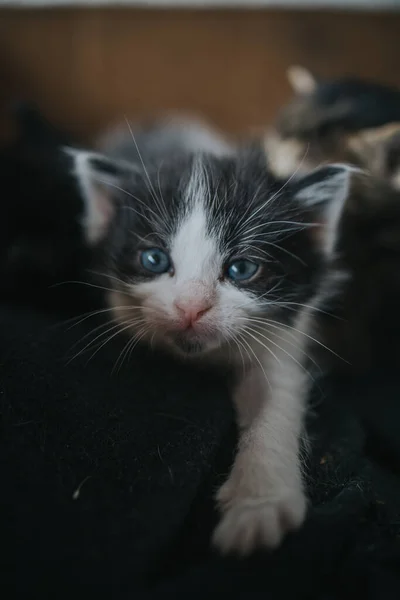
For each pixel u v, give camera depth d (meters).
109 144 0.25
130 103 0.30
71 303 0.20
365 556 0.14
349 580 0.13
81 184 0.19
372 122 0.21
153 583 0.12
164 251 0.17
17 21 0.28
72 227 0.21
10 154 0.24
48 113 0.29
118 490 0.14
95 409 0.15
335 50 0.29
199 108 0.30
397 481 0.16
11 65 0.28
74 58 0.29
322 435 0.17
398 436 0.18
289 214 0.18
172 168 0.19
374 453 0.17
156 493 0.14
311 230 0.18
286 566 0.13
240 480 0.14
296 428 0.16
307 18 0.29
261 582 0.13
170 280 0.17
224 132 0.29
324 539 0.14
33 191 0.22
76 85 0.29
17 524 0.13
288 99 0.29
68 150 0.20
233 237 0.17
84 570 0.12
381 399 0.20
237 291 0.17
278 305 0.17
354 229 0.20
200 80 0.30
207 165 0.19
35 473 0.14
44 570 0.12
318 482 0.15
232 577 0.13
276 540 0.13
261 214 0.17
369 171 0.19
